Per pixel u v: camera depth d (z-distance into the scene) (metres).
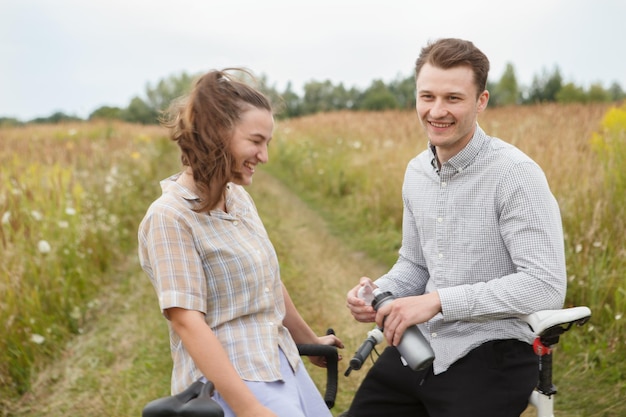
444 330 2.08
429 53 2.03
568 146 6.34
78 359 4.28
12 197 5.73
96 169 8.52
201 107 1.65
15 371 3.97
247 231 1.81
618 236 4.30
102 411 3.63
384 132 11.49
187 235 1.67
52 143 11.20
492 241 2.02
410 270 2.35
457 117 1.98
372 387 2.29
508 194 1.95
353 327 4.64
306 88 40.03
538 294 1.86
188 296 1.63
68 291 4.96
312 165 10.38
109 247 6.14
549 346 1.90
